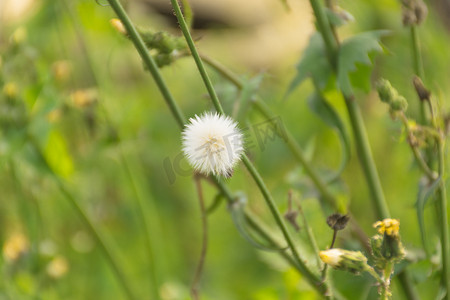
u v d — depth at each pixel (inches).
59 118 29.7
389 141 33.1
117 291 32.8
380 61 30.5
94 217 32.8
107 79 33.7
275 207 22.4
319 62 25.4
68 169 28.8
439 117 24.6
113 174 33.5
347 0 27.8
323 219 26.1
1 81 27.9
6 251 29.6
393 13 31.2
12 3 32.3
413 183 30.2
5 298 29.9
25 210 29.8
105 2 22.6
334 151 34.3
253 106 25.3
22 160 28.6
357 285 26.5
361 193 33.3
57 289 30.6
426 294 27.8
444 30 34.4
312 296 27.7
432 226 28.7
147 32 23.2
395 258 22.5
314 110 26.2
